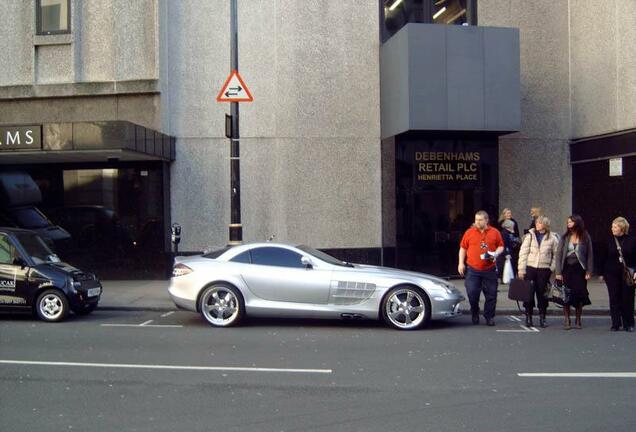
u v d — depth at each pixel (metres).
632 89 14.90
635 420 5.96
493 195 16.80
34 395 6.83
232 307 11.06
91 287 12.05
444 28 14.80
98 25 16.45
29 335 10.23
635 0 14.73
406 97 14.74
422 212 16.61
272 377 7.58
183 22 16.61
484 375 7.67
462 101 14.84
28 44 16.50
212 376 7.62
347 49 16.64
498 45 14.98
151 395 6.82
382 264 16.72
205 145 16.62
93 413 6.21
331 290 10.87
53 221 16.73
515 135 17.42
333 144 16.61
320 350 9.12
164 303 13.30
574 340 9.93
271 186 16.56
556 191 17.56
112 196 16.62
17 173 16.81
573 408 6.34
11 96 16.44
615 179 16.00
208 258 11.39
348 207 16.62
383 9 16.91
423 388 7.09
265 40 16.55
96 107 16.45
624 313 10.78
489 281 11.38
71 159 16.00
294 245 11.40
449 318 11.98
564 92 17.58
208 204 16.61
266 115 16.55
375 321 11.77
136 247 16.56
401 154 16.55
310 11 16.55
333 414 6.17
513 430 5.70
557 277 10.95
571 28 17.45
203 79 16.61
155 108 16.23
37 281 11.48
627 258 10.73
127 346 9.38
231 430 5.70
